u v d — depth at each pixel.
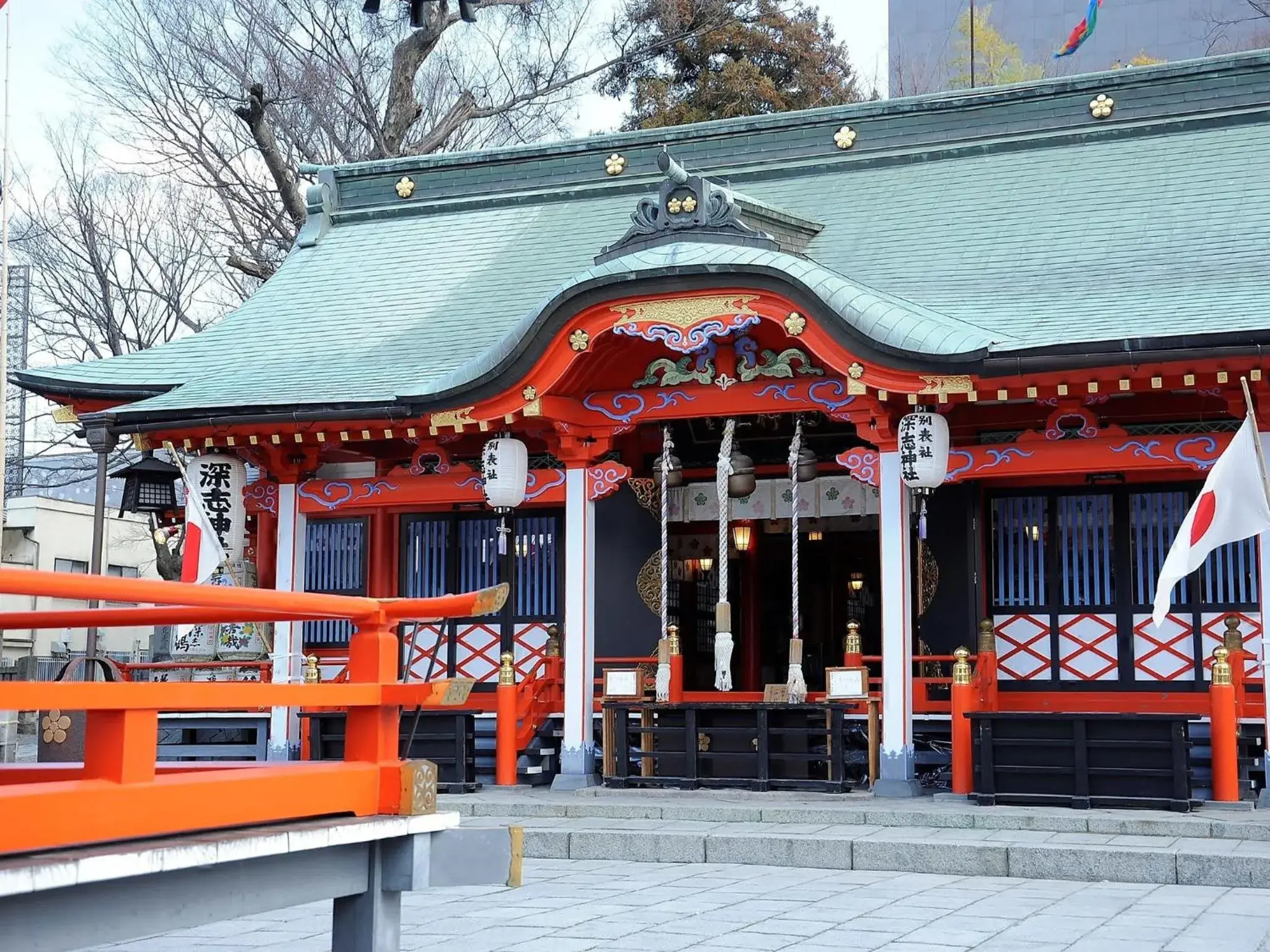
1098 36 39.56
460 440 17.47
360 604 4.64
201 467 16.39
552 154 19.61
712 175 18.52
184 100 31.61
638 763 15.37
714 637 19.42
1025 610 15.70
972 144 17.42
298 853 4.43
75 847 3.65
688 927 8.19
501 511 15.20
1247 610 14.79
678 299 13.66
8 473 35.81
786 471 16.98
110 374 17.27
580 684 14.74
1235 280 13.66
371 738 4.72
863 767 14.89
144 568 41.62
